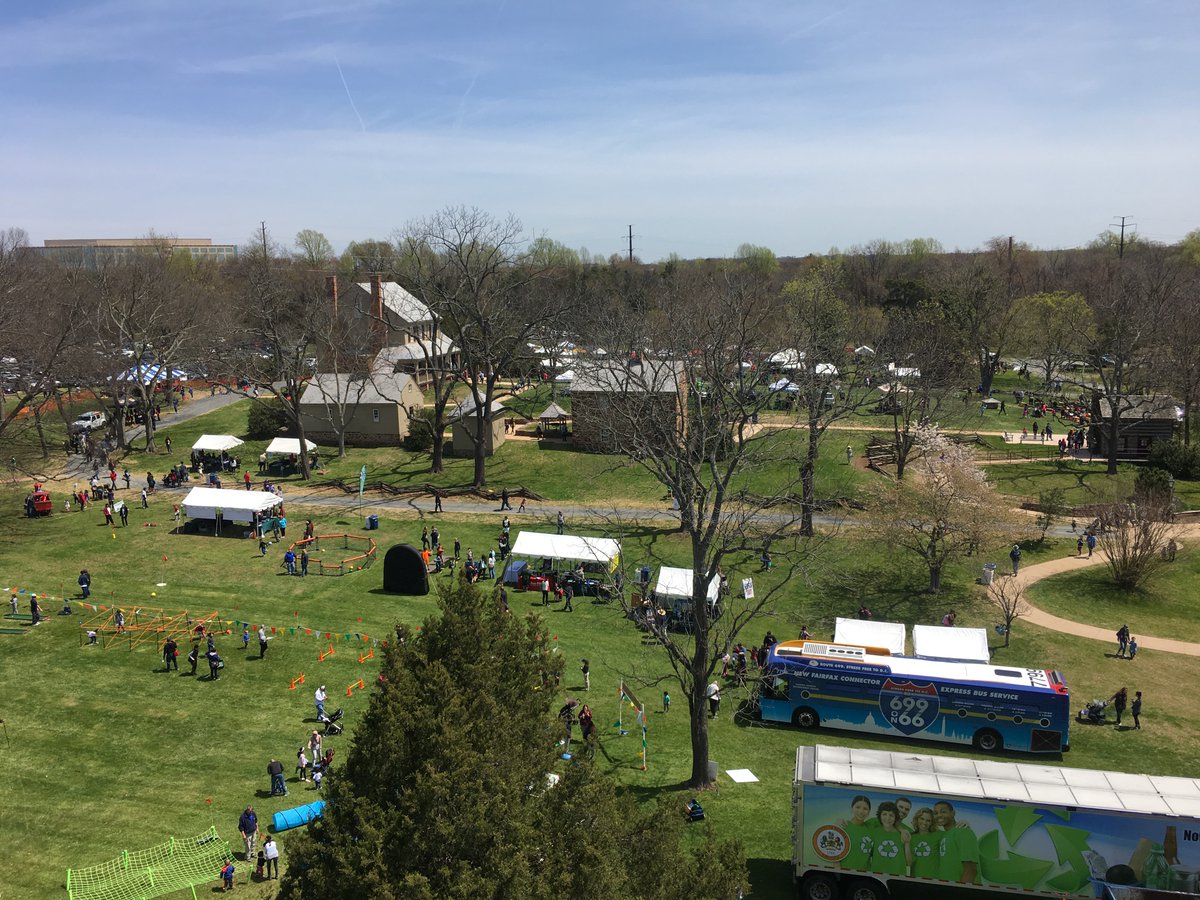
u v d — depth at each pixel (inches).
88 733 1491.1
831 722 1624.0
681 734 1593.3
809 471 2400.3
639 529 2706.7
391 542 2620.6
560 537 2309.3
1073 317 4520.2
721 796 1358.3
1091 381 5088.6
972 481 2310.5
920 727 1581.0
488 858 719.1
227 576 2304.4
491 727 835.4
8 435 3469.5
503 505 2938.0
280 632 1925.4
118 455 3518.7
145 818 1255.5
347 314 4621.1
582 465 3339.1
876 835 1083.9
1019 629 2091.5
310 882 730.8
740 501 1952.5
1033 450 3590.1
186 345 4133.9
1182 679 1852.9
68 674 1705.2
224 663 1769.2
